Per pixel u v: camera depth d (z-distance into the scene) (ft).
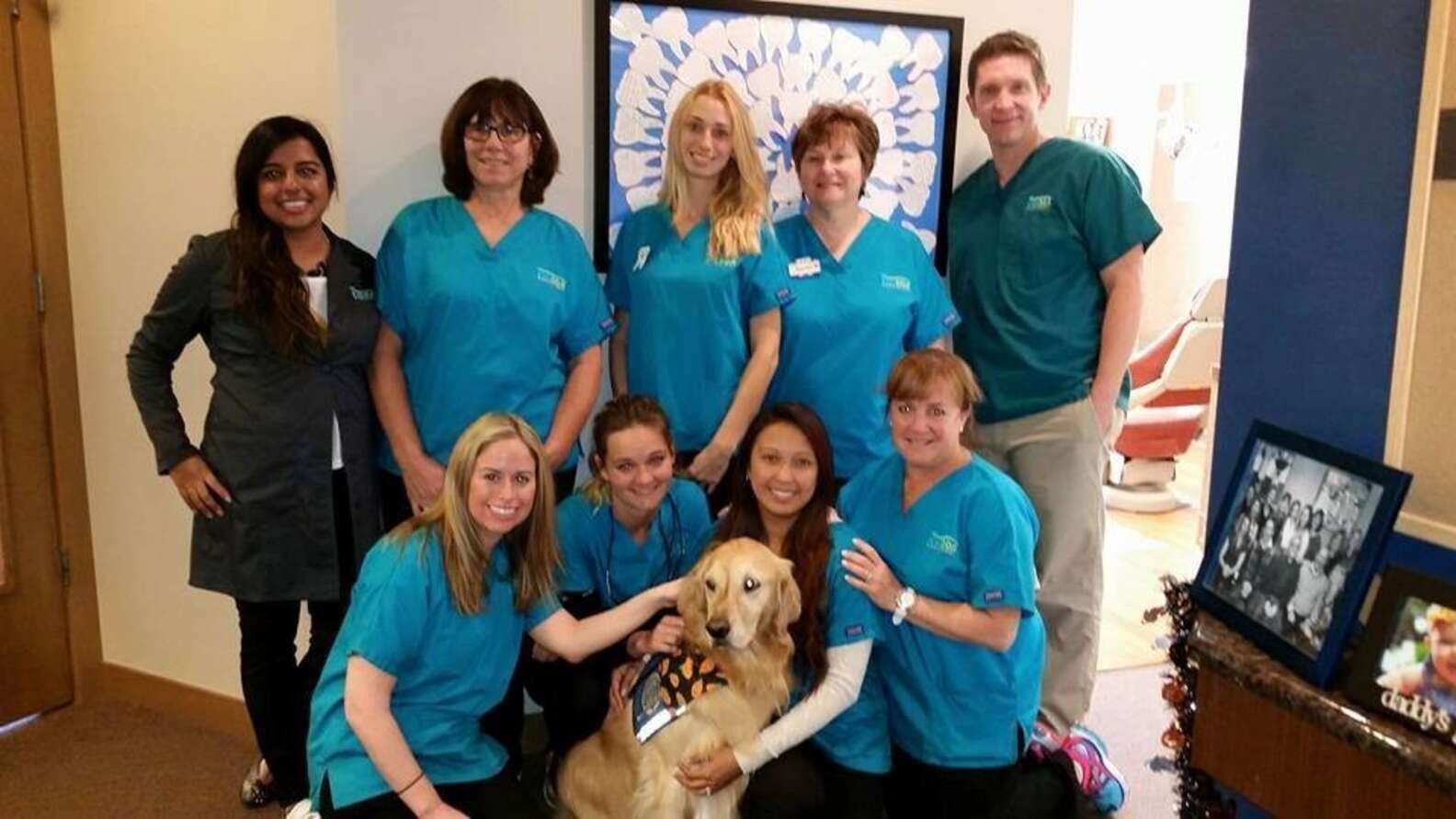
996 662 6.89
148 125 8.87
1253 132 6.32
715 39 9.11
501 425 6.09
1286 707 5.13
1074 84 21.81
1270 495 5.70
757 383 8.13
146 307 9.20
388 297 7.60
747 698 6.33
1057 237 8.58
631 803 6.40
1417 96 5.33
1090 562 8.84
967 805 6.96
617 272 8.61
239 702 9.37
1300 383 6.11
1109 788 8.38
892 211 9.96
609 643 6.66
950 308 8.96
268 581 7.45
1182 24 21.84
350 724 5.92
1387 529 4.94
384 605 5.94
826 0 9.42
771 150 9.49
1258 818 6.29
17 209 9.11
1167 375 16.78
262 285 7.11
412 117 8.32
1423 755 4.49
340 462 7.57
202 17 8.46
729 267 8.02
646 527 7.39
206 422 7.57
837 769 7.02
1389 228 5.52
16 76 9.01
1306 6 5.91
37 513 9.51
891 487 7.16
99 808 8.28
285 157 7.07
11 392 9.21
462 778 6.41
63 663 9.83
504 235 7.62
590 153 8.95
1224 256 22.41
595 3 8.73
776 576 6.32
